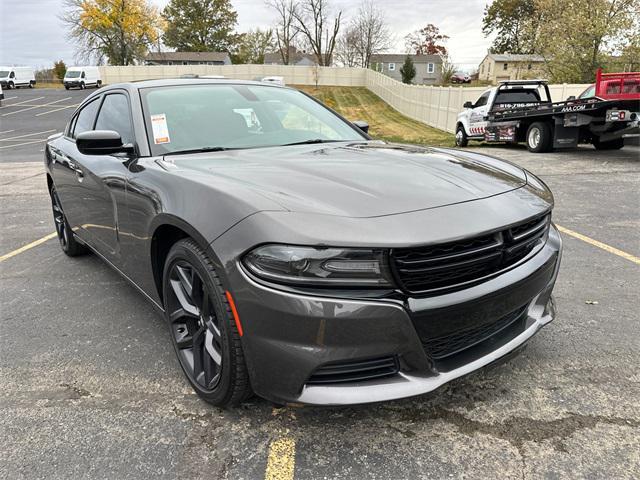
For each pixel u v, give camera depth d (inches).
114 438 78.7
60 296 139.6
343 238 64.6
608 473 69.1
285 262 65.0
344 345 65.9
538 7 992.2
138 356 104.9
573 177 311.4
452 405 85.3
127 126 114.7
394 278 66.4
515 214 76.8
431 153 105.7
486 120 515.5
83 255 179.3
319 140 122.2
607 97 380.5
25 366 101.4
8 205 275.6
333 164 91.3
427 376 71.1
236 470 71.4
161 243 94.6
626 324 113.6
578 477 68.5
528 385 90.6
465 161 99.5
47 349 108.6
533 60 1098.1
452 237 67.7
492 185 84.9
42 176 387.2
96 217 126.0
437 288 69.7
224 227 71.6
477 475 69.4
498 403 85.4
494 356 77.8
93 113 144.0
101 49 2194.9
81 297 138.7
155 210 88.4
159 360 103.2
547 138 431.2
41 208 266.7
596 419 80.7
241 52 3184.1
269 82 145.6
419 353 69.3
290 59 3019.2
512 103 508.4
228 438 78.1
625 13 858.8
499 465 71.2
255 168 88.8
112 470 71.7
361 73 1854.1
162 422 82.4
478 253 72.2
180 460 73.5
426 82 3144.7
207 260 76.3
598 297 129.0
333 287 65.3
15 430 81.1
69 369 100.0
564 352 101.7
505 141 495.2
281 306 65.7
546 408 83.8
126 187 101.9
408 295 67.6
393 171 86.7
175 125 111.9
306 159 96.0
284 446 76.0
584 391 88.4
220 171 87.4
